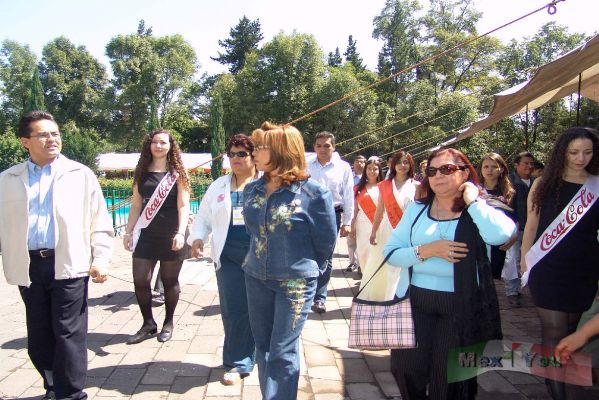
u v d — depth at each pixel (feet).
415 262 8.56
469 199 8.25
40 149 9.68
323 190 9.18
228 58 208.33
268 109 155.74
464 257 8.18
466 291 8.08
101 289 21.62
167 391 11.23
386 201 15.81
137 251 14.35
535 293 9.39
